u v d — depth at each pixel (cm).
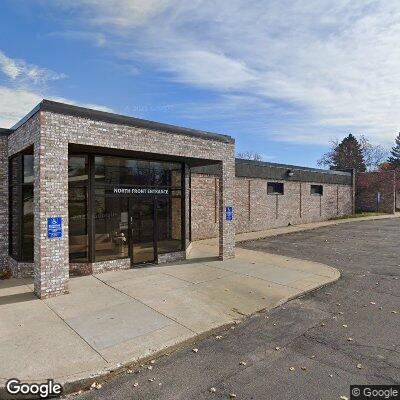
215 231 1945
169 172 1283
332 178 3105
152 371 525
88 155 1059
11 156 1114
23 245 1057
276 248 1628
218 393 463
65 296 840
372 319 725
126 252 1145
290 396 455
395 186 4003
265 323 709
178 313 736
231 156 1312
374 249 1581
